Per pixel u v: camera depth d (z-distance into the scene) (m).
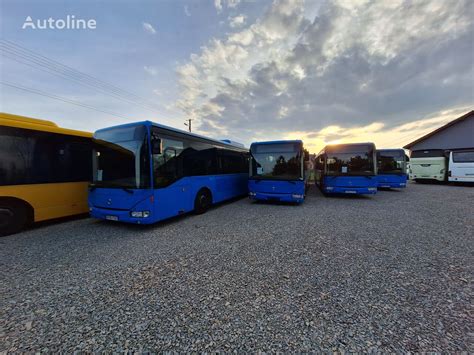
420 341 1.73
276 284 2.64
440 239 4.26
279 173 7.82
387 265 3.14
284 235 4.61
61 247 4.01
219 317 2.05
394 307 2.17
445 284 2.61
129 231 5.04
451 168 14.70
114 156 5.06
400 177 12.34
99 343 1.75
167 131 5.41
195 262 3.30
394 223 5.50
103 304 2.27
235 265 3.19
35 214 5.20
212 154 7.57
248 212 7.12
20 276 2.90
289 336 1.80
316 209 7.46
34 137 5.22
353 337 1.78
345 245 3.97
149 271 3.02
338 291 2.48
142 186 4.76
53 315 2.10
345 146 9.17
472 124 18.80
